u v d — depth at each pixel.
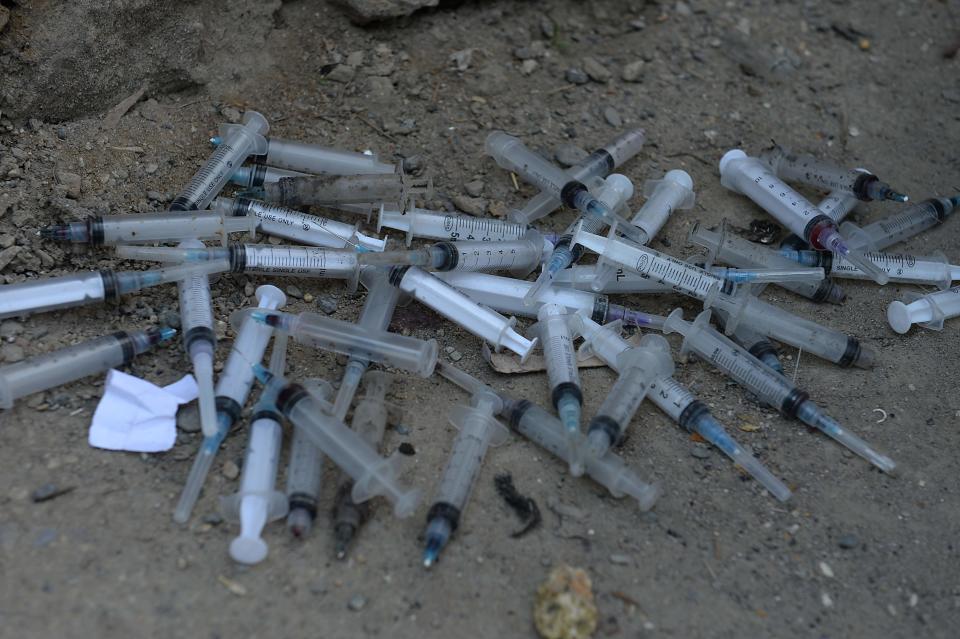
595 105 0.90
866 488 0.70
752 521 0.69
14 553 0.63
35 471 0.66
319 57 0.89
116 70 0.81
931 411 0.74
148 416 0.69
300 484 0.66
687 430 0.72
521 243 0.78
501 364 0.75
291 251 0.76
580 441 0.69
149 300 0.75
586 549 0.66
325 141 0.85
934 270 0.81
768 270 0.78
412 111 0.87
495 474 0.69
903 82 0.96
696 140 0.90
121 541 0.64
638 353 0.72
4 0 0.77
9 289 0.71
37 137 0.78
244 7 0.86
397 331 0.76
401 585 0.64
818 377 0.76
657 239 0.83
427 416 0.72
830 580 0.66
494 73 0.91
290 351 0.74
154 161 0.81
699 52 0.95
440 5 0.92
